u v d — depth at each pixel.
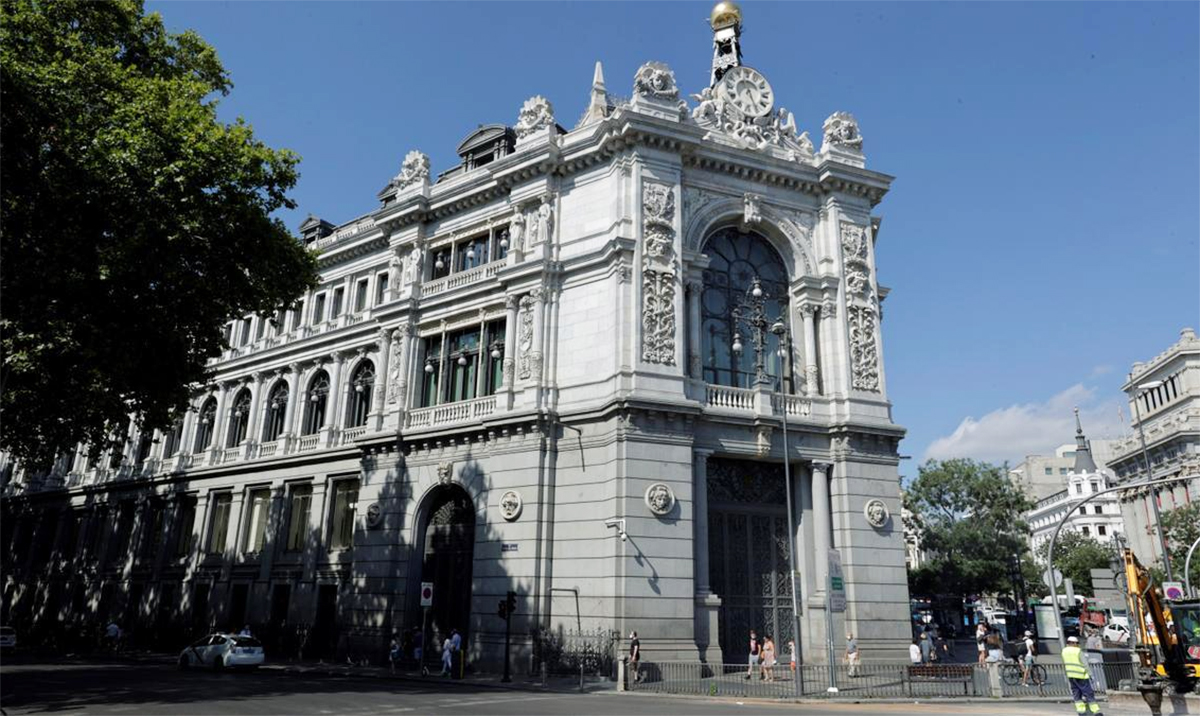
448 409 35.50
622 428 29.48
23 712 16.59
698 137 33.84
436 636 33.28
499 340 35.53
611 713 18.19
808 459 32.84
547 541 30.55
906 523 65.62
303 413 44.25
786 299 36.19
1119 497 82.88
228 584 43.28
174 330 25.67
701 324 34.03
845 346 34.53
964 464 61.38
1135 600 24.64
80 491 55.03
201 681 25.83
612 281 31.84
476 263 38.19
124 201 22.20
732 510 32.03
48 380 24.03
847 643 30.75
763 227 35.88
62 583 53.84
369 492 37.03
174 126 23.08
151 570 48.09
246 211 24.88
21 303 22.59
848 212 36.75
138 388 26.47
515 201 36.03
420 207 39.66
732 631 30.66
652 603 28.08
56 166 21.47
